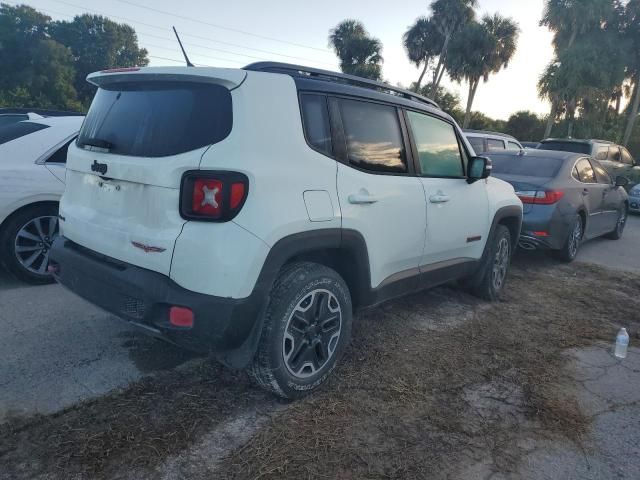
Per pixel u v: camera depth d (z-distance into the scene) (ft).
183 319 8.46
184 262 8.45
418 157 13.07
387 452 8.87
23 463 7.96
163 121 9.21
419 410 10.27
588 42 104.01
